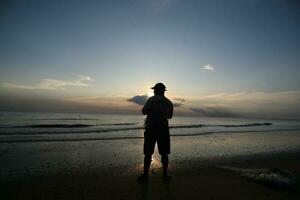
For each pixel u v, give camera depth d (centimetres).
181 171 566
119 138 1390
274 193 399
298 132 2422
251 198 373
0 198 358
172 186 434
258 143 1295
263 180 449
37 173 532
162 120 458
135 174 536
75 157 751
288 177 455
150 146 462
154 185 439
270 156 860
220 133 1945
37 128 2192
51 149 903
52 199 357
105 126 2872
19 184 439
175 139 1366
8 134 1534
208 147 1070
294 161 771
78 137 1424
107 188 419
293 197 380
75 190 407
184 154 849
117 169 590
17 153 793
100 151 886
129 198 367
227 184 451
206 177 508
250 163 718
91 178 493
